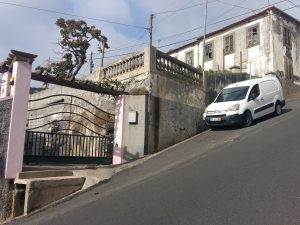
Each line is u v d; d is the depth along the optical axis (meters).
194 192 8.82
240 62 33.12
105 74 18.30
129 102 14.85
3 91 11.92
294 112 18.94
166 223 7.07
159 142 15.52
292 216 6.57
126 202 9.02
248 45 32.78
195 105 18.16
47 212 9.44
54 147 12.66
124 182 11.16
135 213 8.02
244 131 15.90
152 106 15.39
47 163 12.32
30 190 9.81
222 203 7.73
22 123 10.95
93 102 18.38
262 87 18.28
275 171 9.50
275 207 7.09
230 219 6.78
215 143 14.63
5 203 10.30
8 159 10.56
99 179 11.61
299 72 33.62
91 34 34.50
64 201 10.14
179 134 16.70
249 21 33.00
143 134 14.85
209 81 19.81
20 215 9.96
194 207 7.75
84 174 11.73
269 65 30.98
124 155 14.20
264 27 31.75
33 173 10.77
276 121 16.95
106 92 14.27
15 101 10.88
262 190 8.19
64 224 8.15
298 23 34.22
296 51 33.59
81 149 13.62
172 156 13.84
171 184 9.96
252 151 12.10
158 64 16.19
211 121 17.11
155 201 8.66
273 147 12.13
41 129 22.86
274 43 31.22
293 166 9.72
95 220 8.05
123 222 7.55
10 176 10.54
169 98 16.42
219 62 34.97
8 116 10.82
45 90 23.78
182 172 11.10
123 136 14.35
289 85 31.77
